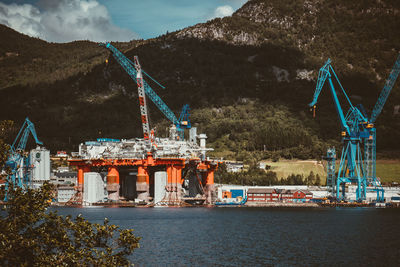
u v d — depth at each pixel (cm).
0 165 7525
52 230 7500
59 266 7138
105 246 7744
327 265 13925
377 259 14800
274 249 16388
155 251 15725
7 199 7419
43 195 7425
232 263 14050
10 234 6962
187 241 17950
